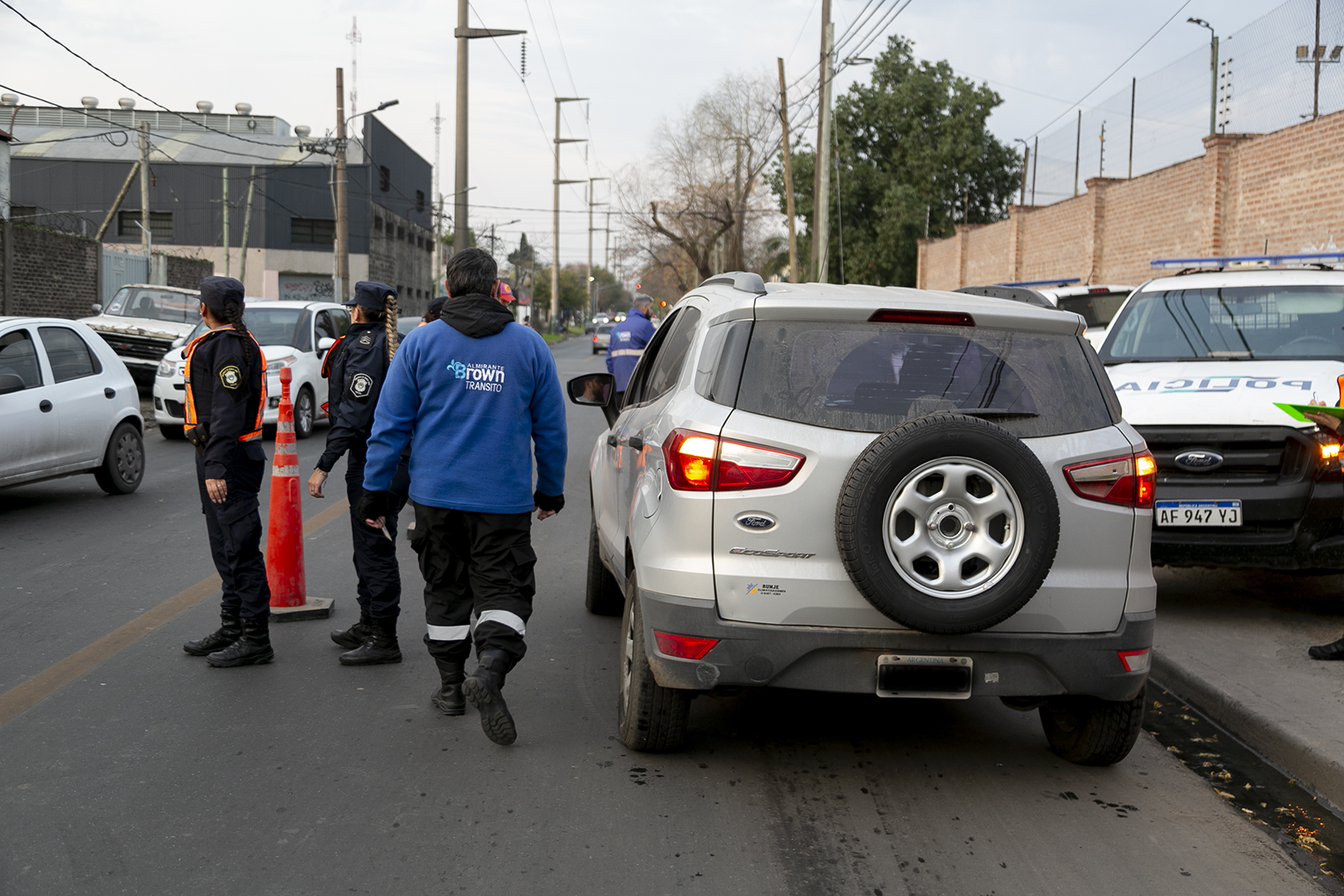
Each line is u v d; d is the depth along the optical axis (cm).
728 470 385
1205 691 525
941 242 3872
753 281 432
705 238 6200
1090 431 395
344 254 3048
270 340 1620
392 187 6525
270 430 1556
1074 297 1158
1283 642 605
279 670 548
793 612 383
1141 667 398
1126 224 2317
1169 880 353
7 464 910
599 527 612
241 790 402
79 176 5691
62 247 2462
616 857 356
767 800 406
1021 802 412
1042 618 388
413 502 454
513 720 483
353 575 751
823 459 379
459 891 331
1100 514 391
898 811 400
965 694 387
